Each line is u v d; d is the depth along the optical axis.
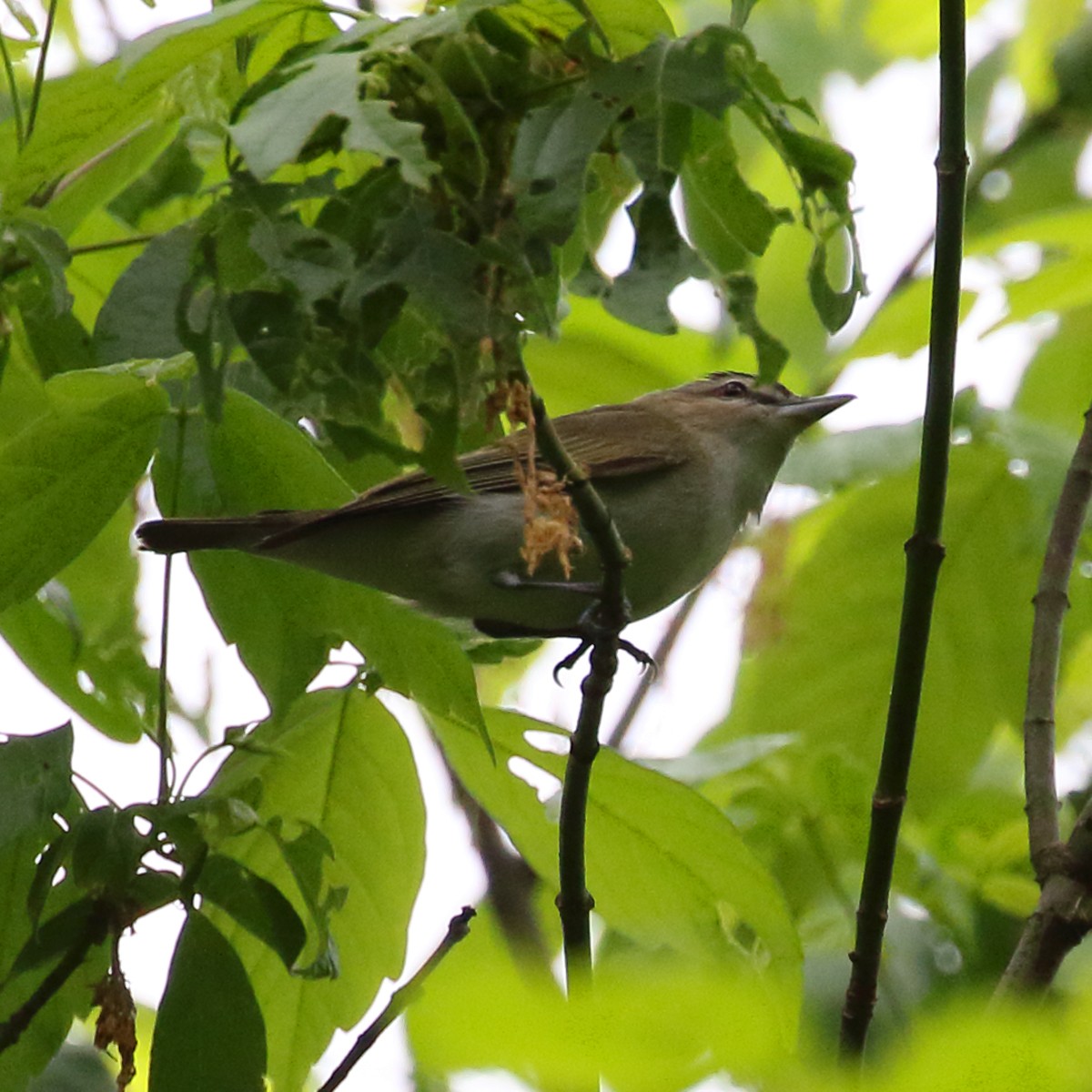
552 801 9.09
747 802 10.02
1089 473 8.65
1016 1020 2.34
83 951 6.77
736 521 11.16
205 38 6.38
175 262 7.16
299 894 8.26
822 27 14.23
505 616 10.04
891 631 10.59
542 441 6.25
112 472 7.45
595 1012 2.40
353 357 5.91
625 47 6.38
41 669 8.90
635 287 6.12
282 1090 8.20
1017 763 12.70
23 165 7.04
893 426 10.26
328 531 8.38
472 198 5.94
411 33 5.88
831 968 9.10
